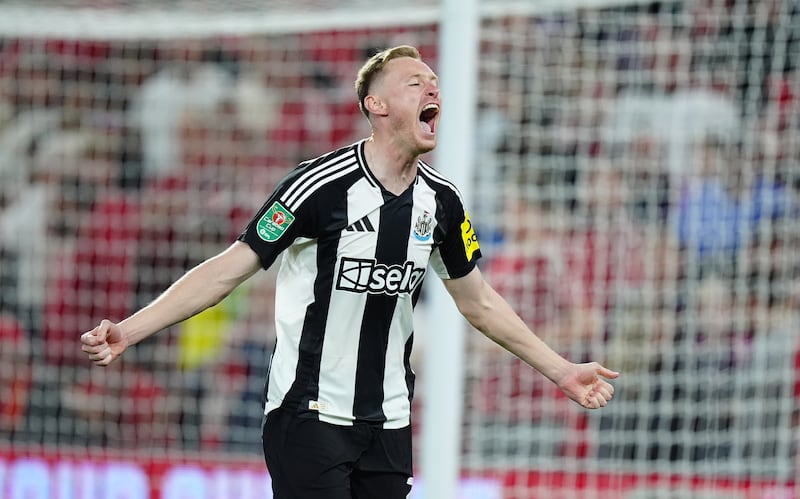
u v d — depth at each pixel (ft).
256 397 84.07
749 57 83.05
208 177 96.32
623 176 84.17
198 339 85.05
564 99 85.61
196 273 36.83
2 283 89.04
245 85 100.12
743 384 77.51
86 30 80.18
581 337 79.20
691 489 71.31
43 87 98.94
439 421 56.34
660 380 77.97
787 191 80.12
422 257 38.78
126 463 71.92
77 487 71.97
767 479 72.28
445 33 56.39
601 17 85.56
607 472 71.26
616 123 85.25
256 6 76.64
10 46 98.63
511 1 72.18
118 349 34.78
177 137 98.43
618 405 77.56
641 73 85.66
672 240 81.10
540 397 77.20
